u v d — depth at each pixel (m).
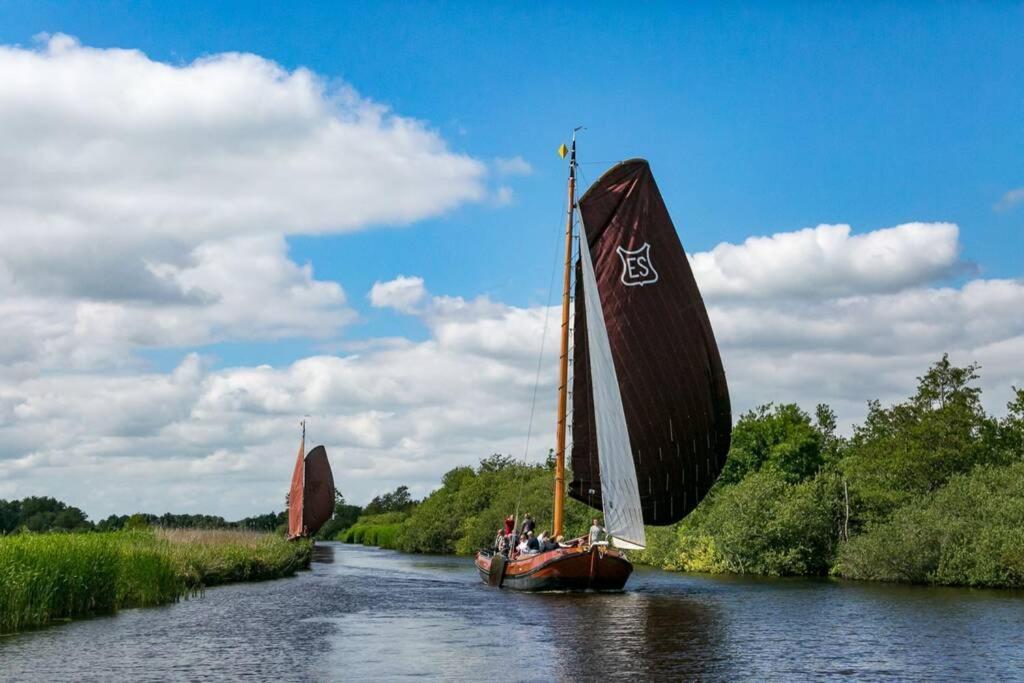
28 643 24.00
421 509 114.56
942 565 42.78
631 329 40.47
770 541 51.41
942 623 28.34
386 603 35.50
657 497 40.78
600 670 20.62
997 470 45.97
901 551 44.06
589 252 41.06
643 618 29.91
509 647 23.97
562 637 25.73
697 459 41.00
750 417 70.62
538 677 19.84
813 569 51.44
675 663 21.48
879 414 55.97
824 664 21.33
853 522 53.09
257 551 53.38
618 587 39.47
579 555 38.44
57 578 29.12
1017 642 24.58
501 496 93.56
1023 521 41.09
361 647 24.00
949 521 43.44
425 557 90.50
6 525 81.25
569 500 77.19
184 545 47.53
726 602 34.75
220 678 19.58
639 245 40.72
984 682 19.33
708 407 40.75
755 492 53.19
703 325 40.47
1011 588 40.03
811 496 51.78
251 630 27.19
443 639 25.45
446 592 41.03
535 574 39.59
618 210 41.06
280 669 20.70
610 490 39.78
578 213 41.53
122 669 20.48
